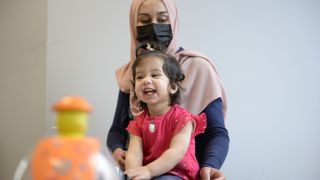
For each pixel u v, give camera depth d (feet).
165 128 3.23
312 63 6.02
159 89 3.18
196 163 3.30
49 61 5.04
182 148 3.04
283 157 5.76
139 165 3.15
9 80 5.52
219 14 5.75
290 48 5.96
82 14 5.29
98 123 5.24
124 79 4.24
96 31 5.35
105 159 1.72
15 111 5.34
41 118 4.92
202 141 3.78
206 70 3.95
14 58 5.49
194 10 5.64
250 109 5.70
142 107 3.62
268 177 5.67
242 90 5.70
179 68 3.50
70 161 1.53
